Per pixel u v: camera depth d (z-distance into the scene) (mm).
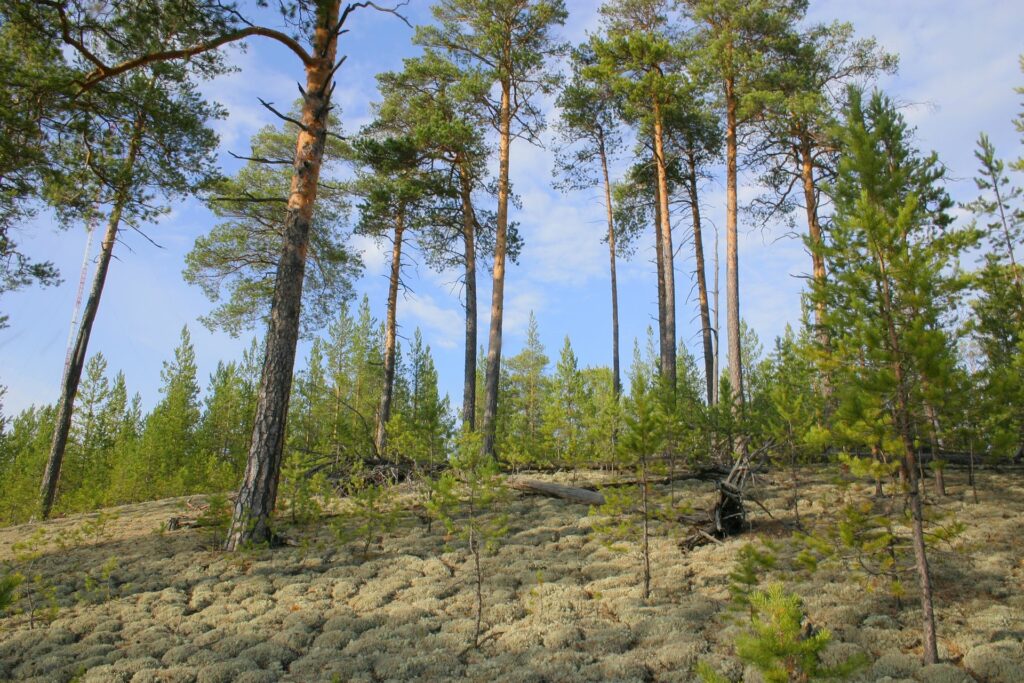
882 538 5664
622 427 14625
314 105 10805
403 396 26844
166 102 11719
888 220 5930
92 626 7020
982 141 12266
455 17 15977
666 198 16828
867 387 5547
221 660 6066
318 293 20359
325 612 7215
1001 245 12031
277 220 18812
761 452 10047
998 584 6602
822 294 6246
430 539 9891
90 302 15883
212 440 23719
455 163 17250
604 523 10180
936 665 5020
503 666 5719
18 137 10016
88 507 16297
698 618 6473
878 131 6199
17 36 9898
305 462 13867
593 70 16609
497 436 14844
